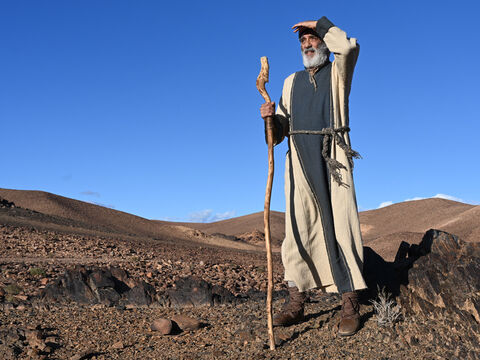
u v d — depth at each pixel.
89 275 7.36
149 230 59.88
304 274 4.70
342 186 4.48
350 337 4.32
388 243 36.72
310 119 4.59
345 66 4.35
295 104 4.69
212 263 16.72
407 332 4.24
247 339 4.61
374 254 5.59
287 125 4.73
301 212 4.64
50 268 11.91
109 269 7.79
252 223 104.44
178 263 15.82
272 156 4.37
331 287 4.66
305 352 4.13
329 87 4.55
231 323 5.34
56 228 31.58
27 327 5.23
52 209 62.91
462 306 4.41
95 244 21.59
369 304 4.90
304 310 5.28
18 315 6.03
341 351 4.08
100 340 4.95
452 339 4.08
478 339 4.05
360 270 4.39
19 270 11.27
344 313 4.45
